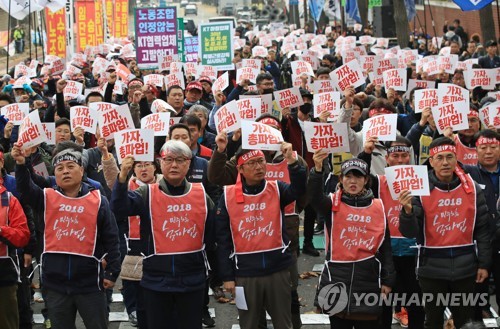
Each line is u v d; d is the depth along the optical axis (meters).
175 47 27.55
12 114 13.84
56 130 12.30
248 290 9.02
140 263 9.98
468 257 9.33
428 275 9.37
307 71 20.45
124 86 20.11
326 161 12.46
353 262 8.86
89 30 41.41
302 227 16.22
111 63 26.30
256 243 9.01
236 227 9.03
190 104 15.88
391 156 10.41
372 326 8.97
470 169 10.69
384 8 43.53
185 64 22.42
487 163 10.56
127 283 11.02
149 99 16.17
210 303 12.04
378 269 8.93
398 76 16.94
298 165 8.97
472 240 9.36
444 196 9.30
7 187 10.06
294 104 13.95
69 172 9.00
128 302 11.08
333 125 9.69
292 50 31.38
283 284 9.12
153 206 8.87
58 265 8.91
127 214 8.77
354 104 12.86
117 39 43.59
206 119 12.93
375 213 8.93
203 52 28.16
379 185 9.90
